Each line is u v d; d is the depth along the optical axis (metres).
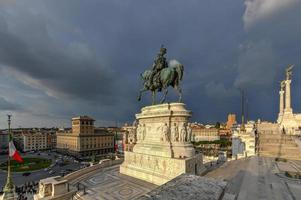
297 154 37.22
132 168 29.98
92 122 134.50
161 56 31.56
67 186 24.66
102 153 138.62
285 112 64.69
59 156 128.25
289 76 64.81
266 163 31.08
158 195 4.65
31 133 161.88
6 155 149.12
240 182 20.41
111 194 22.45
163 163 25.22
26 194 48.00
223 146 106.31
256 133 46.16
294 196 16.11
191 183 5.52
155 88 31.97
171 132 26.34
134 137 34.94
